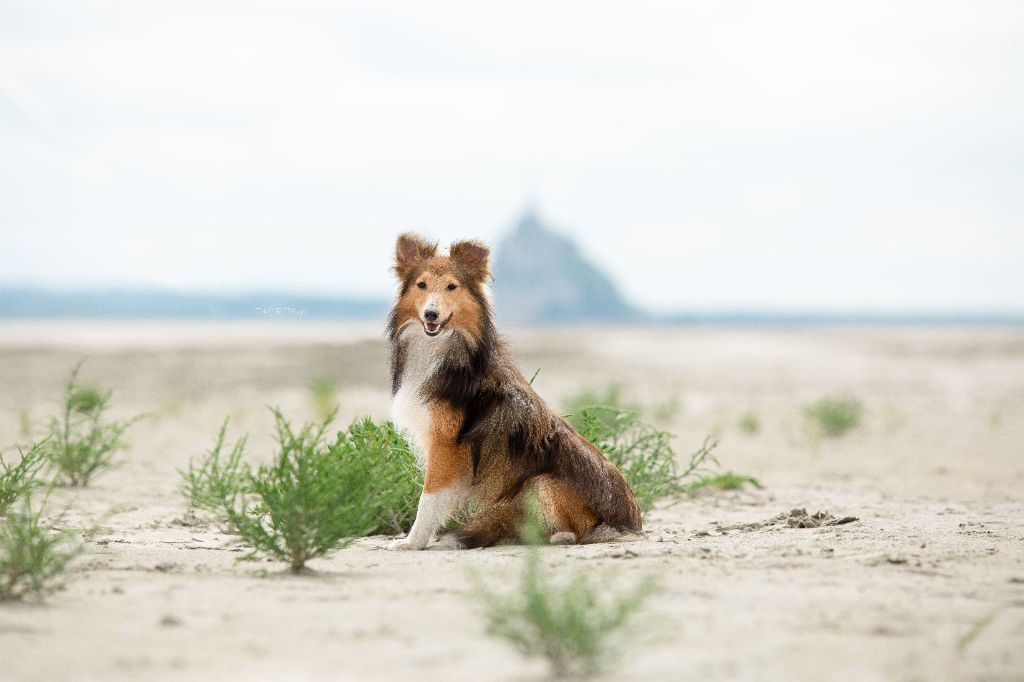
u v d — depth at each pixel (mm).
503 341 12828
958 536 11914
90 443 17656
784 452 26484
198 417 32000
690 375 56344
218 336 84688
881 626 7449
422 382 12242
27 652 6727
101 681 6152
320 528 9820
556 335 113438
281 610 7969
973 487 19531
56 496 16109
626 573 9422
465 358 12188
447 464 12070
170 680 6188
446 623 7559
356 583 9188
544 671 6457
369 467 10680
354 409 34906
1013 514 14906
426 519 11961
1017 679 6344
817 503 16859
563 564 9984
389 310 13055
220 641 7031
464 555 11117
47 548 8734
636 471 15562
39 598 8289
